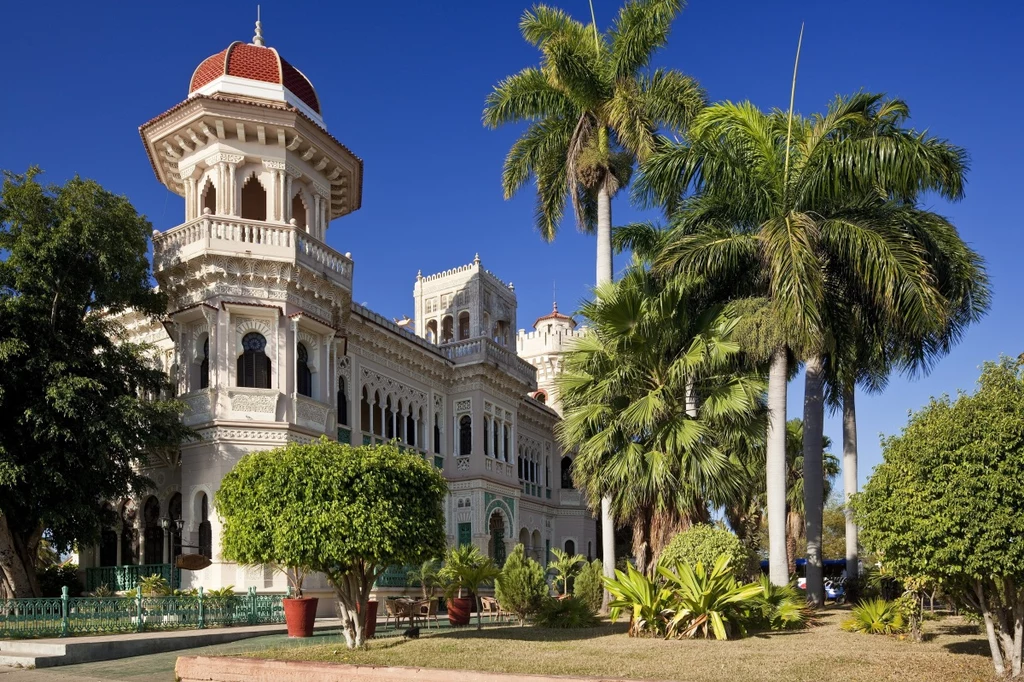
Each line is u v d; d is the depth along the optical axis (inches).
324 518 519.5
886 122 769.6
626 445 756.0
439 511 590.2
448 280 1621.6
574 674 430.0
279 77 1095.0
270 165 1040.2
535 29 1003.9
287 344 979.3
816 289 717.3
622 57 975.6
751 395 749.9
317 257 1045.8
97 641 609.6
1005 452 411.8
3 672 544.4
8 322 764.6
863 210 784.3
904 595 620.7
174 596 765.3
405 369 1299.2
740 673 433.7
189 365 969.5
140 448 954.7
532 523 1635.1
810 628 671.8
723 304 818.8
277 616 847.7
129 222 866.1
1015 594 430.6
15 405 764.6
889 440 487.2
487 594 1302.9
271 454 560.4
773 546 787.4
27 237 797.9
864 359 932.0
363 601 562.9
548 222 1066.1
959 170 748.0
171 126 1029.8
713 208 841.5
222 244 962.7
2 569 835.4
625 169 1039.6
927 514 423.8
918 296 718.5
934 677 420.8
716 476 711.7
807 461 872.9
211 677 486.0
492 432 1423.5
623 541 1811.0
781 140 864.3
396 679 430.6
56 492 789.2
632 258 1060.5
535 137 1043.3
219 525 893.8
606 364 785.6
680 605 618.8
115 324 973.8
